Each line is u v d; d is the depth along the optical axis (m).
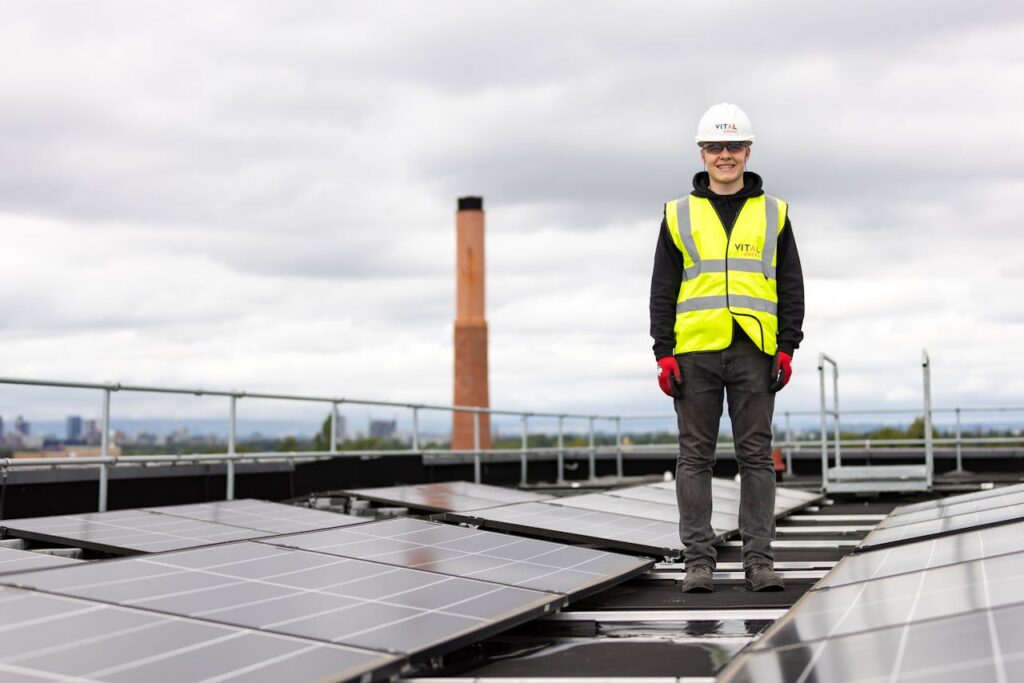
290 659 2.25
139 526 4.82
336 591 2.99
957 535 4.18
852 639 2.32
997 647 1.99
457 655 3.10
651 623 3.64
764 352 4.59
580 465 15.88
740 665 2.25
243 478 8.95
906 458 15.32
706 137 4.68
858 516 7.96
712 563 4.46
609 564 4.23
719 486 9.26
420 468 11.18
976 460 14.94
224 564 3.18
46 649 2.15
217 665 2.15
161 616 2.47
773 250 4.68
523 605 3.14
